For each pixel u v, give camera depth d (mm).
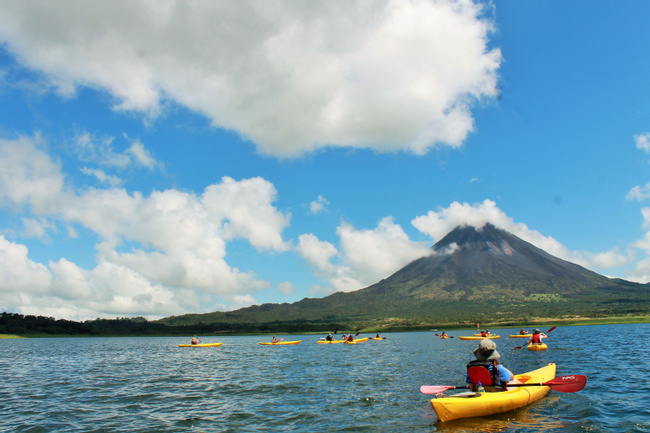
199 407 19422
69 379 31625
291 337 162500
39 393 24734
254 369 36531
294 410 18219
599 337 70312
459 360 39969
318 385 25500
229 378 30266
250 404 19875
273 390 24000
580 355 38125
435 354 48938
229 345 92688
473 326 196125
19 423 16906
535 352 42844
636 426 13930
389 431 14367
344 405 18953
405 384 24984
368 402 19531
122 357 56875
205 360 49000
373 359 44062
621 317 183875
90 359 53469
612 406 16891
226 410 18609
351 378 28359
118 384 28109
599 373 26125
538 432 13500
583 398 18469
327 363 40781
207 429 15359
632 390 20234
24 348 88562
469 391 17516
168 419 17094
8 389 26547
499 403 15961
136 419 17234
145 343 120312
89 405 20484
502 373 17328
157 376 32500
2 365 45656
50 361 50938
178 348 83438
